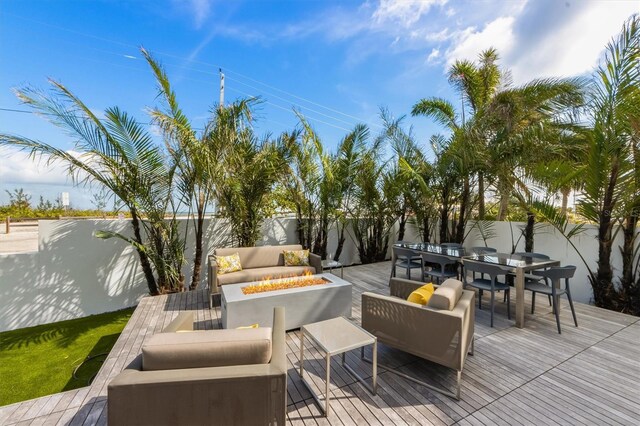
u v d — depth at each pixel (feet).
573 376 8.07
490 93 22.06
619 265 14.23
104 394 7.33
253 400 4.58
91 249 14.93
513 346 9.82
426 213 22.15
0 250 18.03
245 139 16.83
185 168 15.11
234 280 13.78
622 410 6.73
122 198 13.62
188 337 4.97
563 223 14.89
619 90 12.23
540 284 12.59
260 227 19.20
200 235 16.49
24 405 6.88
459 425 6.23
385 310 8.36
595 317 12.45
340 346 6.75
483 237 20.11
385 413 6.62
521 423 6.30
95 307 15.06
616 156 12.59
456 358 7.00
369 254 24.94
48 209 22.40
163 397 4.41
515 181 16.37
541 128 15.15
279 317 7.05
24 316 13.43
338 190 21.02
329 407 6.61
